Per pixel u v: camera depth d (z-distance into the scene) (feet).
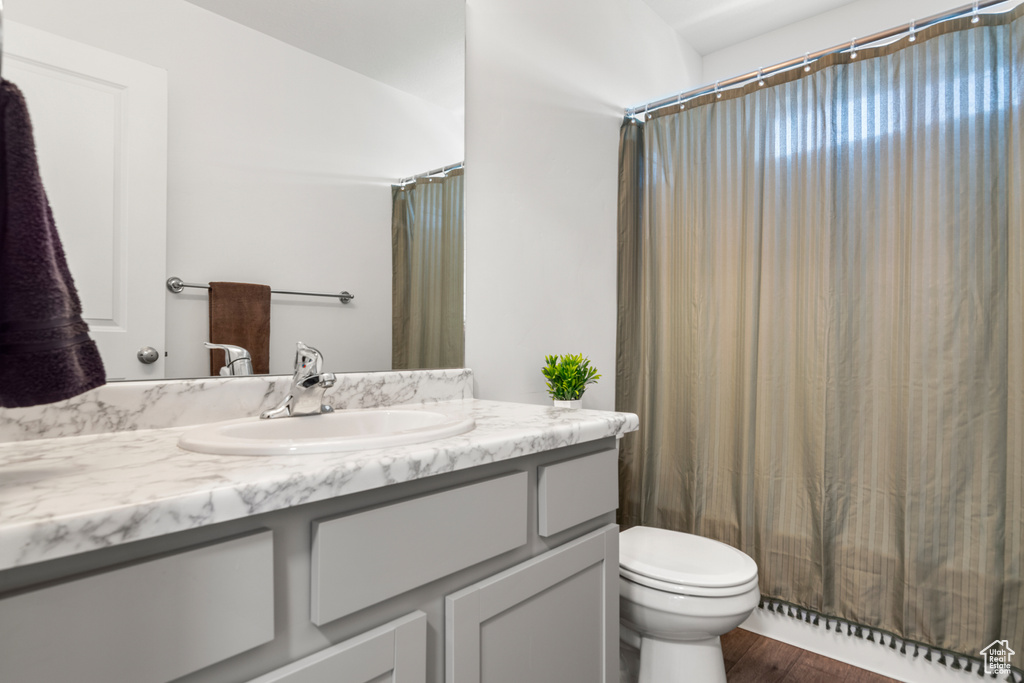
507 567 3.00
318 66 4.06
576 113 6.47
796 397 6.02
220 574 1.87
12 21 2.76
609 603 3.69
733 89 6.49
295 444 2.40
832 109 5.81
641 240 7.27
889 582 5.49
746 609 4.30
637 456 7.08
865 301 5.65
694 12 7.98
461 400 4.88
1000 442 4.98
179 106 3.37
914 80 5.43
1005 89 5.02
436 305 4.88
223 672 1.92
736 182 6.44
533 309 5.83
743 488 6.27
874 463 5.58
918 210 5.36
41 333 1.96
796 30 8.25
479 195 5.27
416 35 4.67
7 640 1.46
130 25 3.16
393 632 2.35
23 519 1.50
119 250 3.13
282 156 3.87
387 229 4.52
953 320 5.17
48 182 2.88
